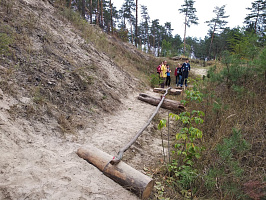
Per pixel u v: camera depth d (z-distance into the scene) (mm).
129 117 5758
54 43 6555
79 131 4129
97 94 5891
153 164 3590
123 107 6441
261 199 2348
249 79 5645
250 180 2684
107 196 2443
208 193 2787
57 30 7633
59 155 3096
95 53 8664
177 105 6805
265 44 6125
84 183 2568
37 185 2309
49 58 5668
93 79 6305
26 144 3047
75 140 3736
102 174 2867
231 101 5199
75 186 2461
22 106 3746
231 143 3064
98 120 4914
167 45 24578
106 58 9289
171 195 2797
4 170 2391
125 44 16750
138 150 4000
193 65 21516
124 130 4754
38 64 5117
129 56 14328
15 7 6500
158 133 5027
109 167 2863
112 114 5586
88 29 10883
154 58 17250
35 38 5980
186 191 2838
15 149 2830
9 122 3229
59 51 6387
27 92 4137
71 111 4609
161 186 2943
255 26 24500
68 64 6102
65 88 5098
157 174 3289
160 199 2672
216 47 41250
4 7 6047
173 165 3396
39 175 2480
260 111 4320
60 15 9617
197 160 3430
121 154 3209
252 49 6008
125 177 2676
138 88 9188
